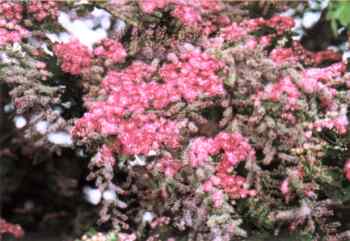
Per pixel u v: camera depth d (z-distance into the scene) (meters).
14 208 5.55
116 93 3.33
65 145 3.60
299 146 3.15
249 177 3.16
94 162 3.29
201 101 3.32
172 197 3.41
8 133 4.91
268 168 3.48
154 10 3.74
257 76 3.26
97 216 4.75
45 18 3.82
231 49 3.36
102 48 3.63
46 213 5.43
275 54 3.52
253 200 3.22
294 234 3.30
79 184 5.06
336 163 3.41
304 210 3.06
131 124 3.24
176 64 3.46
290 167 3.19
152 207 3.64
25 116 4.07
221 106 3.44
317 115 3.23
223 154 3.19
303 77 3.24
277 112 3.19
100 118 3.25
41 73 3.45
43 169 5.26
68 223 5.28
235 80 3.31
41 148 4.93
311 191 3.11
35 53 3.57
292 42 4.01
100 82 3.58
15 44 3.53
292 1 4.36
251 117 3.18
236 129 3.22
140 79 3.48
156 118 3.29
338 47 4.40
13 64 3.46
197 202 3.24
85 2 3.92
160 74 3.47
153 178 3.54
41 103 3.38
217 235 3.05
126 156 3.26
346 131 3.29
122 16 3.78
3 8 3.66
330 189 3.31
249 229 3.41
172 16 3.80
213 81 3.27
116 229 3.47
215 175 3.19
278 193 3.30
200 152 3.15
